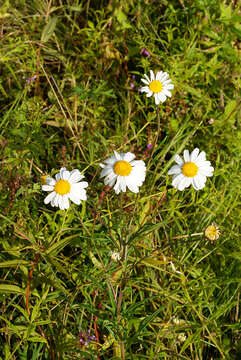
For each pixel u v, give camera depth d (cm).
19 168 85
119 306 77
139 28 101
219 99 99
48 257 78
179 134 92
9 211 82
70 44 103
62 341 77
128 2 101
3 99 96
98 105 99
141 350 80
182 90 98
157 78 83
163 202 88
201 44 103
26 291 76
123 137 93
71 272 82
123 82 101
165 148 89
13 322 79
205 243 87
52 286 80
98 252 81
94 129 96
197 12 101
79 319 80
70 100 97
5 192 83
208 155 95
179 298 82
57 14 105
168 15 103
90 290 80
